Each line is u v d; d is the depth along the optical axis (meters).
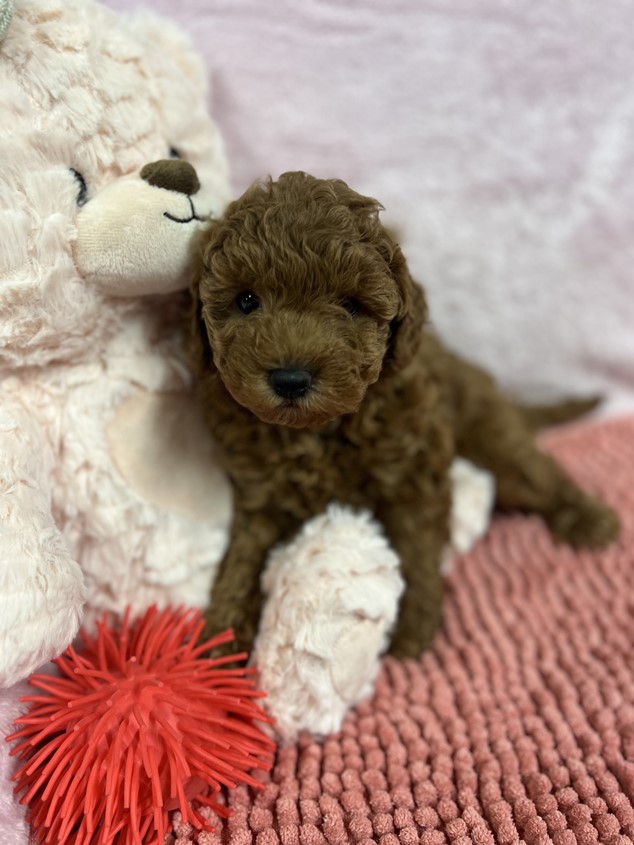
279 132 0.49
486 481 0.46
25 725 0.28
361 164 0.50
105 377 0.32
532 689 0.35
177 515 0.33
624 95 0.49
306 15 0.47
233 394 0.29
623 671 0.35
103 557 0.32
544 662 0.36
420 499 0.36
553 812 0.28
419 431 0.35
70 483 0.31
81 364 0.32
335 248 0.27
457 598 0.41
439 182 0.51
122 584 0.33
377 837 0.28
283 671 0.31
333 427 0.34
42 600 0.26
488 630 0.39
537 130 0.50
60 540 0.29
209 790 0.29
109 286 0.31
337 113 0.49
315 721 0.31
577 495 0.47
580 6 0.47
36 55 0.28
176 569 0.33
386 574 0.33
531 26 0.48
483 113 0.50
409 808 0.29
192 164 0.34
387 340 0.30
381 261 0.28
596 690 0.34
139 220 0.29
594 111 0.50
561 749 0.31
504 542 0.46
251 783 0.28
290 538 0.35
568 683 0.35
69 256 0.29
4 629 0.25
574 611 0.40
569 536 0.46
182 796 0.26
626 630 0.38
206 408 0.34
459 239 0.53
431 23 0.47
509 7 0.47
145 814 0.26
